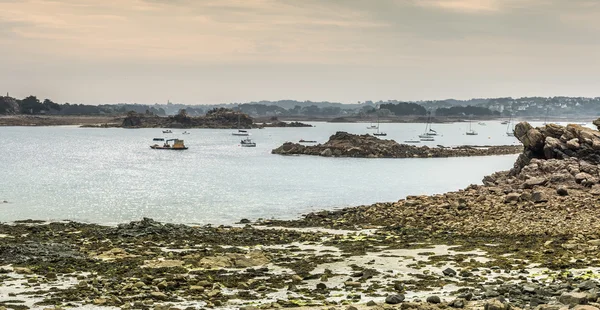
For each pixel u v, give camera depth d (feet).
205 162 531.09
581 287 93.20
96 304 95.14
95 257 132.46
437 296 94.12
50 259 129.39
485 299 90.99
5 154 648.38
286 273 118.11
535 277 107.86
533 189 209.26
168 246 147.33
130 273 116.88
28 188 313.94
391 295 93.66
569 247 132.57
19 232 170.50
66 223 193.67
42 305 94.99
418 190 316.19
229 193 293.43
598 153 241.14
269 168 462.19
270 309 89.86
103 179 368.48
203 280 111.24
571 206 181.06
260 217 216.54
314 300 97.09
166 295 101.65
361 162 530.27
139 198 272.10
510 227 160.86
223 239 157.38
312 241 154.10
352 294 100.58
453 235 157.28
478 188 230.48
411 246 144.05
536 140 256.52
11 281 110.83
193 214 223.71
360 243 149.59
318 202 262.06
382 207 209.46
